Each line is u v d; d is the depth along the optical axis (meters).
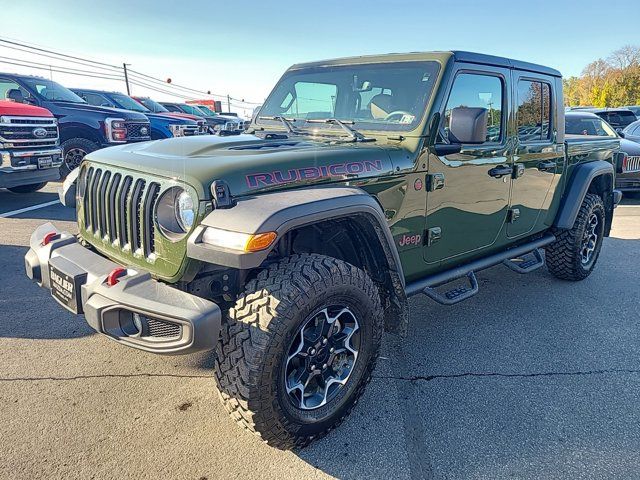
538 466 2.38
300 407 2.40
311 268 2.32
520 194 3.93
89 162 2.93
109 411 2.69
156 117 13.97
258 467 2.33
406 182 2.94
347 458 2.41
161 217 2.34
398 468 2.36
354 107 3.40
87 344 3.41
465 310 4.24
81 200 3.01
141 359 3.24
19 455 2.33
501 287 4.82
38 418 2.61
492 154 3.51
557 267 4.82
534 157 3.98
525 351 3.53
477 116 2.74
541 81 3.98
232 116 23.02
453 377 3.17
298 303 2.21
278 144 2.89
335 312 2.46
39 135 7.61
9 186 7.30
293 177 2.44
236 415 2.26
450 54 3.12
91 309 2.21
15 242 5.68
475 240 3.62
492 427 2.67
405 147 2.98
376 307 2.62
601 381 3.14
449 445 2.52
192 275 2.33
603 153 5.13
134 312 2.12
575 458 2.43
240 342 2.18
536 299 4.52
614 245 6.41
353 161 2.70
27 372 3.04
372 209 2.50
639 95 54.34
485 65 3.35
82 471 2.25
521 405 2.87
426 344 3.62
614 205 5.24
